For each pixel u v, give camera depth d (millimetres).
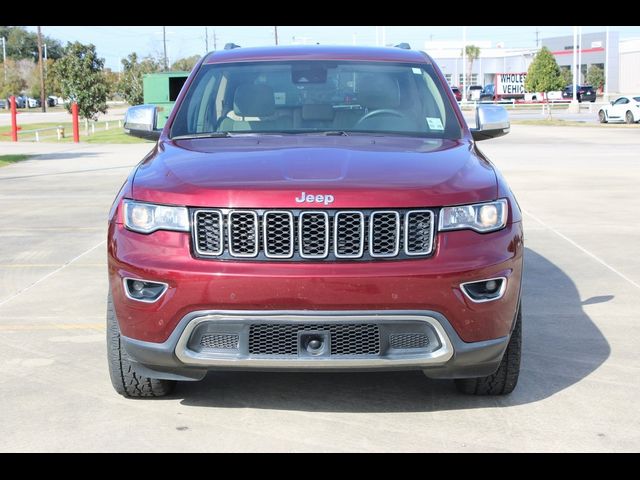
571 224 10719
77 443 3994
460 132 5062
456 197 3926
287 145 4621
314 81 5367
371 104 5227
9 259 8633
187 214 3898
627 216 11344
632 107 38375
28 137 34250
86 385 4828
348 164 4176
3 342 5699
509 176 16469
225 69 5527
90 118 38125
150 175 4223
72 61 36656
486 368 4043
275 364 3828
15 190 14852
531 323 6180
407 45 6316
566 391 4711
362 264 3809
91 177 17109
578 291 7176
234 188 3875
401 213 3859
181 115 5219
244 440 4027
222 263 3822
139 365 4094
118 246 4047
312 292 3738
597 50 89500
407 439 4035
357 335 3836
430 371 3969
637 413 4379
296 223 3832
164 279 3840
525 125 39156
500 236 4004
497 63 86375
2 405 4504
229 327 3842
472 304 3861
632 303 6746
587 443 3992
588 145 25609
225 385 4812
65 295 7051
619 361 5270
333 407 4461
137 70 47656
